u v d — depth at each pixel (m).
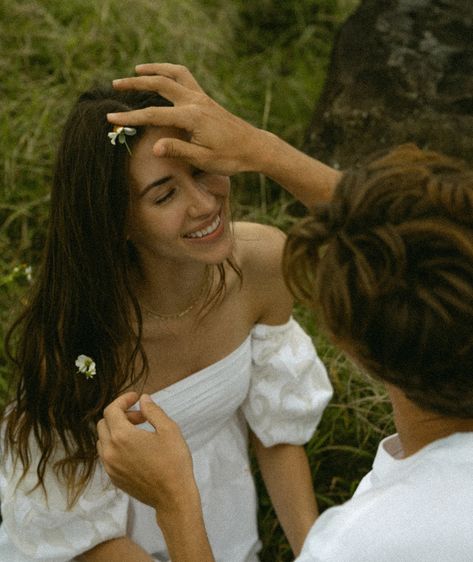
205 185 1.73
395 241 0.97
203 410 2.08
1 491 2.09
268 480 2.32
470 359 0.99
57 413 1.93
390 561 1.01
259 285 2.09
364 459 2.63
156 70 1.70
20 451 1.97
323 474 2.63
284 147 1.70
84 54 3.61
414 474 1.06
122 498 2.05
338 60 3.24
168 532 1.45
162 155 1.59
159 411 1.47
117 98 1.72
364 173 1.05
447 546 0.99
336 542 1.04
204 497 2.18
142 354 1.91
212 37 3.84
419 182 1.00
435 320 0.97
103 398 1.92
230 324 2.05
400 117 3.06
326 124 3.23
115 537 2.06
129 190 1.70
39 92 3.46
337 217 1.03
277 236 2.12
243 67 3.83
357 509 1.07
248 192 3.36
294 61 3.90
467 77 3.01
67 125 1.71
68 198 1.73
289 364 2.18
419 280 0.98
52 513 1.99
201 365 2.05
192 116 1.61
